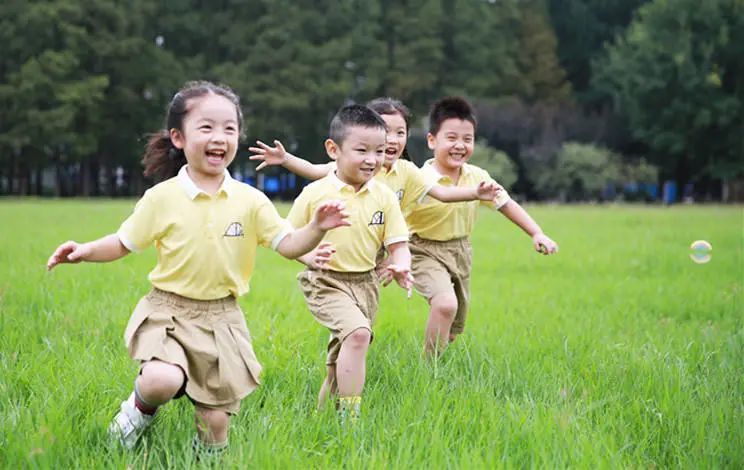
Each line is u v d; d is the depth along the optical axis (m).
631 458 3.91
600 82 56.34
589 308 8.42
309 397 4.88
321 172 5.54
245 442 3.82
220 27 51.50
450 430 4.10
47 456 3.63
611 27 60.88
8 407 4.36
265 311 7.53
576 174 48.75
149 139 4.24
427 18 52.06
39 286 8.36
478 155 47.78
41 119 43.97
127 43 46.41
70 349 5.63
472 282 10.51
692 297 9.28
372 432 4.12
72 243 3.84
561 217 27.45
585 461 3.68
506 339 6.52
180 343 3.85
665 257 13.29
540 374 5.27
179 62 49.69
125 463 3.60
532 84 56.34
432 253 5.92
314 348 6.08
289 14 50.03
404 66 51.44
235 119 4.00
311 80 48.81
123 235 3.92
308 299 4.89
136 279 9.30
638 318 7.92
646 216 28.42
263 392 4.82
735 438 4.10
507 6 56.06
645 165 51.56
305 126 50.91
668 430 4.31
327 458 3.70
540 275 11.37
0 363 5.25
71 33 45.03
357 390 4.59
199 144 3.91
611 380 5.25
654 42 50.16
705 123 49.06
